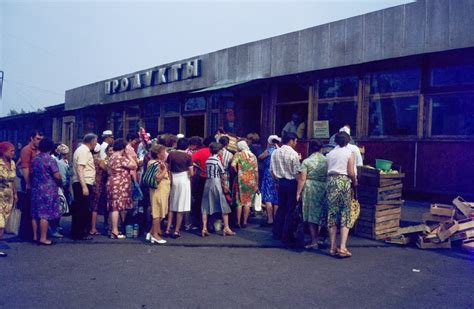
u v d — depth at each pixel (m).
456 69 9.70
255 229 8.46
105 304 4.42
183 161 7.55
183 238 7.60
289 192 7.14
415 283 5.16
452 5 9.45
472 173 9.28
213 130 16.56
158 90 19.09
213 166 7.76
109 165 7.58
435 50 9.74
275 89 14.05
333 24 11.94
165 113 19.30
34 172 7.05
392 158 10.70
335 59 11.91
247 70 14.83
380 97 11.16
